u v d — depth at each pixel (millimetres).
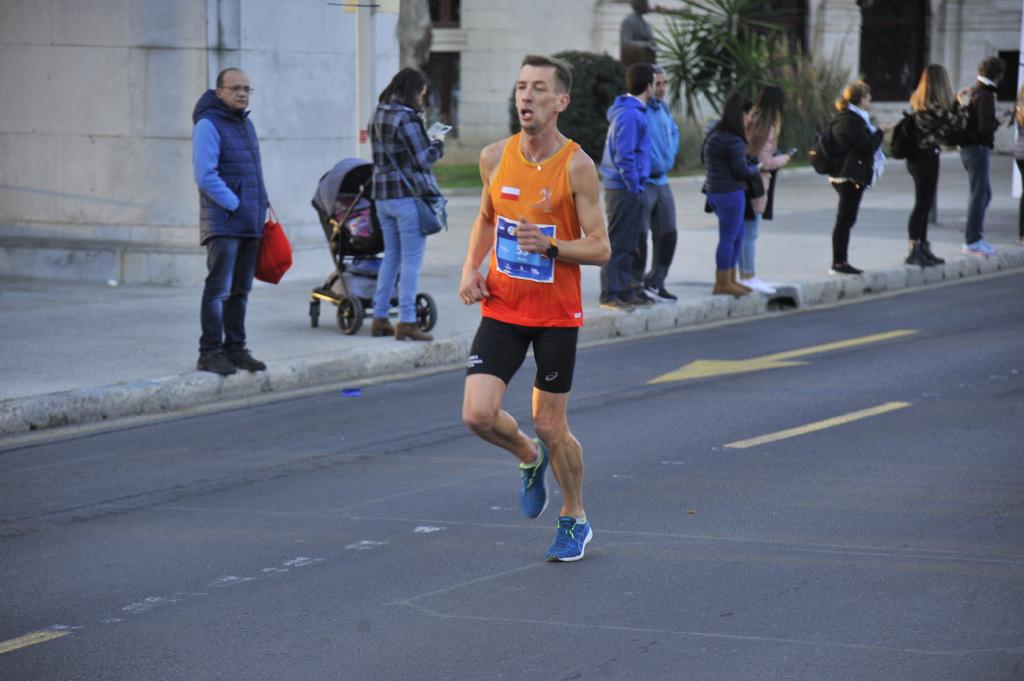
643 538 17156
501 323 15938
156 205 37031
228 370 25594
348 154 39906
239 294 25844
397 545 16969
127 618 14570
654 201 33500
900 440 22172
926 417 23844
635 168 31656
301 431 23078
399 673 13031
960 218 52125
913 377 27391
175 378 25016
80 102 37344
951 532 17266
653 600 14922
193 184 36656
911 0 84812
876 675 12859
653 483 19688
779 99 35625
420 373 28109
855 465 20625
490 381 15781
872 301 37875
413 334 29000
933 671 12945
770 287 36531
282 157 37844
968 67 83938
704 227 49312
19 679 13000
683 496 19000
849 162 38062
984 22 83438
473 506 18688
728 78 71375
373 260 30438
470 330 30391
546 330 15805
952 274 41844
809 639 13758
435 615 14547
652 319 33312
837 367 28516
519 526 17781
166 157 36719
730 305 35406
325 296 30094
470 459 21219
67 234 37938
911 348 30688
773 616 14398
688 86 72000
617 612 14578
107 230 37531
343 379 27344
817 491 19203
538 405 15984
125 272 36906
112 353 27344
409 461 21109
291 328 30547
